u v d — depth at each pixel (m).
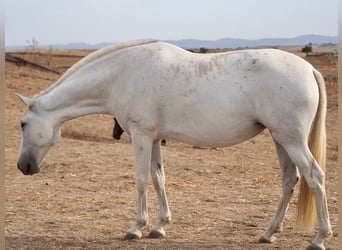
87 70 8.58
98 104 8.64
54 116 8.66
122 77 8.36
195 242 8.38
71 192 11.85
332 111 24.45
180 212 10.25
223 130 7.95
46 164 14.41
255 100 7.75
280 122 7.65
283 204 8.34
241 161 15.84
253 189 12.39
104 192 11.90
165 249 7.98
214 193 11.94
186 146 17.97
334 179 13.33
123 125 8.50
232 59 7.96
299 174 8.34
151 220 9.79
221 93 7.87
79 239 8.55
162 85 8.10
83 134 19.38
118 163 14.83
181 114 8.10
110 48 8.54
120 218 9.87
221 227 9.29
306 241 8.45
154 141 8.42
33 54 46.72
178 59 8.16
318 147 7.80
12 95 26.08
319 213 7.66
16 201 10.98
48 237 8.63
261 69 7.73
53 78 33.69
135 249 7.99
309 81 7.69
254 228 9.24
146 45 8.41
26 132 8.67
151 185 12.59
